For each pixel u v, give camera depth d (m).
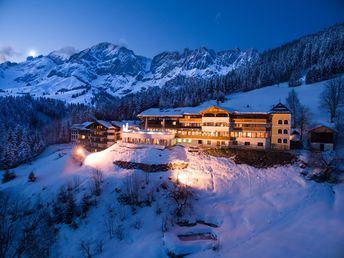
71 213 45.12
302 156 55.28
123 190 50.22
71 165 73.19
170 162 59.53
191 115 78.19
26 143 98.12
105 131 90.94
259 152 59.44
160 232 38.84
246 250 32.69
